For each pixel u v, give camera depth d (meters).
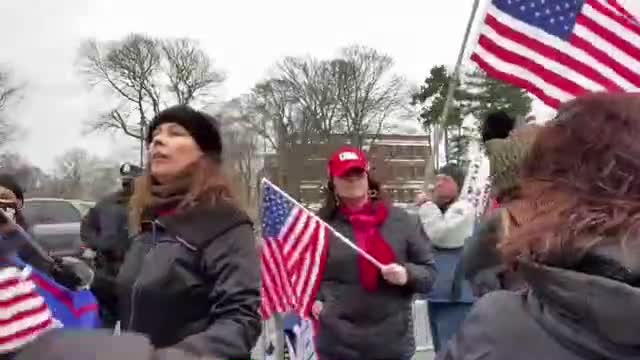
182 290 2.58
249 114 54.38
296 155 53.31
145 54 54.06
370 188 4.23
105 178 49.06
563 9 3.80
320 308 4.05
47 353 0.90
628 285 1.15
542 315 1.27
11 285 1.73
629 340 1.14
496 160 3.05
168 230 2.63
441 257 5.14
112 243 5.43
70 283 2.71
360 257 3.99
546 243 1.26
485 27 3.93
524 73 3.86
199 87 55.00
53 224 13.72
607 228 1.22
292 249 4.14
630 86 3.75
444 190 5.79
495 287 3.11
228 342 2.41
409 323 4.10
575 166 1.31
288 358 4.28
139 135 53.81
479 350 1.32
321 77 56.31
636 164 1.27
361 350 3.96
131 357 0.91
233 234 2.60
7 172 5.39
